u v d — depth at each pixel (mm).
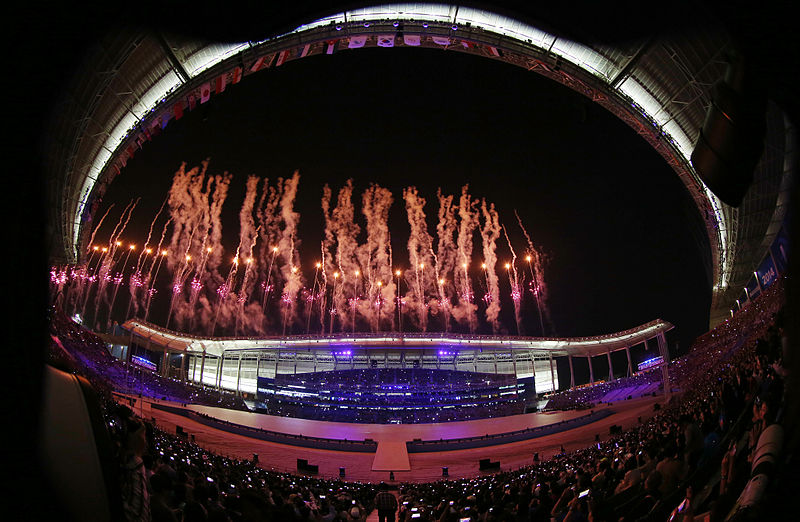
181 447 27000
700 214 54969
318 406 91625
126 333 82375
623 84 45531
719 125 4188
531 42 45469
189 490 7996
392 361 102312
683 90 42625
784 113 2963
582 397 86438
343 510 16484
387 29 45688
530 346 94750
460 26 45594
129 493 3910
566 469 23188
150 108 43031
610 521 8914
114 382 61250
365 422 85812
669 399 60906
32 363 2646
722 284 53094
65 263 43375
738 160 4191
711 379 30203
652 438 16844
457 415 88250
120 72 37188
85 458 2857
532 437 63594
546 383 102875
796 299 2904
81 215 43469
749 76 3695
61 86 2836
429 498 23203
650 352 98812
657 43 39094
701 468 8195
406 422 86750
